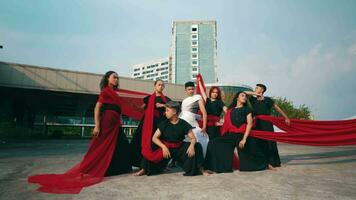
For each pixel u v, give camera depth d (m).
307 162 5.42
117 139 4.01
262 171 4.20
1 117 27.27
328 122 4.82
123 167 3.99
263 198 2.56
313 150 9.36
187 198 2.56
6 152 8.27
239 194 2.71
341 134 4.80
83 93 25.88
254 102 4.97
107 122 3.91
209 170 4.10
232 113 4.49
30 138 23.72
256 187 3.03
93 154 3.66
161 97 4.34
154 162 3.88
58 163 5.32
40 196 2.64
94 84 26.28
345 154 7.42
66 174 3.63
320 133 4.76
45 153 7.95
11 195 2.67
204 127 4.36
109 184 3.21
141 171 3.84
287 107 36.34
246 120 4.36
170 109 3.88
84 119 31.48
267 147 4.67
